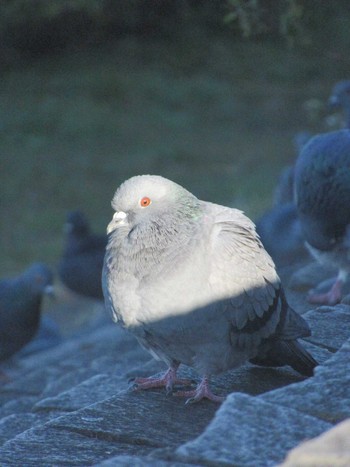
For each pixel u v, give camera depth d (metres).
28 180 26.19
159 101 31.97
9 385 11.07
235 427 4.59
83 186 25.78
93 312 19.05
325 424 4.65
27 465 5.12
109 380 8.25
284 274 11.84
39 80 33.16
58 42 35.31
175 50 35.50
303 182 8.99
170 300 5.68
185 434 5.50
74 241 16.27
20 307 13.45
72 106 31.14
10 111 30.73
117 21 35.69
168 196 5.95
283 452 4.40
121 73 33.59
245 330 5.88
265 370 6.54
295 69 34.62
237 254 5.79
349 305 7.76
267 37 36.78
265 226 13.46
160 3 36.28
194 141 29.06
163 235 5.80
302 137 15.45
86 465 5.12
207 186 25.42
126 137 29.25
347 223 8.74
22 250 21.94
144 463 4.32
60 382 10.02
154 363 8.59
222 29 36.97
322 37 35.19
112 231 6.04
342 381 5.07
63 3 31.97
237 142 29.00
